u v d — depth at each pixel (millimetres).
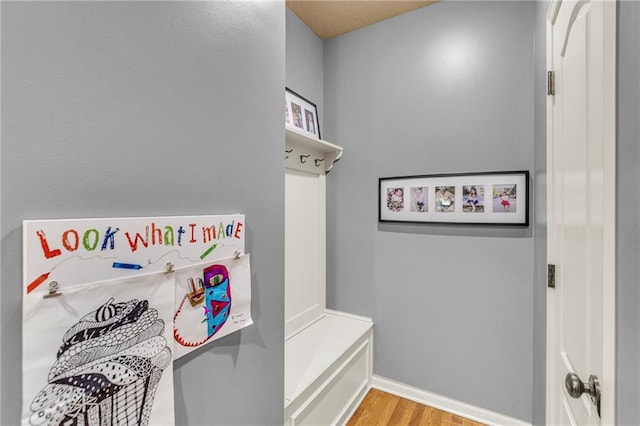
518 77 1637
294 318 1909
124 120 567
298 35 1993
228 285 791
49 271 468
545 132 1282
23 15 445
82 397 504
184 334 676
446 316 1842
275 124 969
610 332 586
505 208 1672
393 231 2004
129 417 567
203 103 724
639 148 488
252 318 885
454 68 1803
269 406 950
